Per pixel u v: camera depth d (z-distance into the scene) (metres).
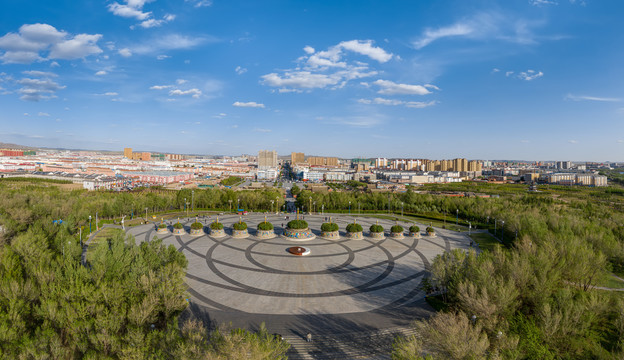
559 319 40.25
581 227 88.81
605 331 46.25
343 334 45.00
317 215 139.38
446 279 51.56
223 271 67.06
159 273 48.84
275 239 93.00
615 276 71.19
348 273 68.00
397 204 154.25
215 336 34.53
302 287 60.47
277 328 46.19
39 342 35.19
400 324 48.06
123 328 40.56
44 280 47.50
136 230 101.25
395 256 80.19
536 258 54.72
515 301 46.00
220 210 147.00
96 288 44.81
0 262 53.47
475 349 32.62
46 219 87.69
